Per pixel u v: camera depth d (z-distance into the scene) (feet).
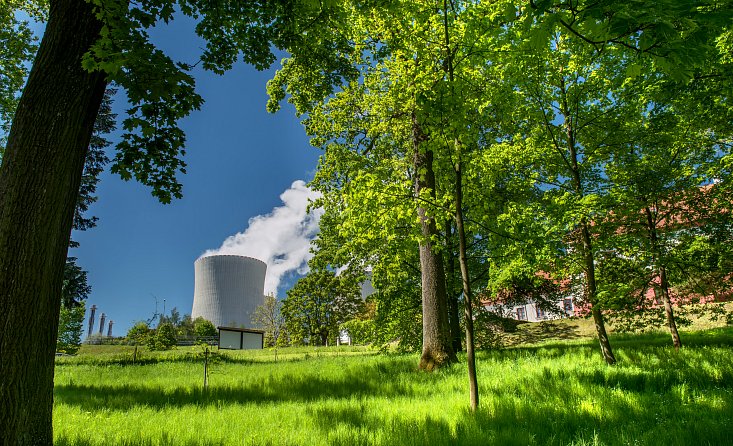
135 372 60.64
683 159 40.65
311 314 181.37
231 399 28.35
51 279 14.85
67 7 16.92
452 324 58.65
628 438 13.55
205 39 31.68
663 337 57.00
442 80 19.98
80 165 16.57
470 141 21.83
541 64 34.22
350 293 176.55
